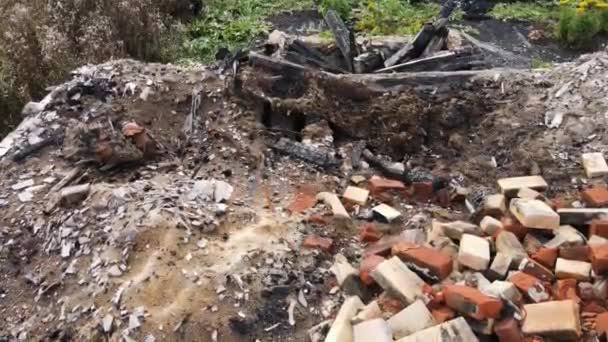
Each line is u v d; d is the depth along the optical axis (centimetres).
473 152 535
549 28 948
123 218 424
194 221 416
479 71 600
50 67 730
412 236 420
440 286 367
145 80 582
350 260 411
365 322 342
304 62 618
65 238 432
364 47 702
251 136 534
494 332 336
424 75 583
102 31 763
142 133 518
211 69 616
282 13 1003
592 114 528
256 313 370
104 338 367
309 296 381
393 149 544
